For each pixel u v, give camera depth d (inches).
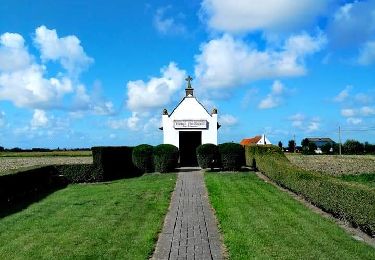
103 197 810.2
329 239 454.3
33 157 2775.6
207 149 1301.7
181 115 1493.6
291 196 778.8
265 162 1064.2
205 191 866.8
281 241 447.5
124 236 482.6
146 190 893.8
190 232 502.6
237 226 522.9
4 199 737.6
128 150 1343.5
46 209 680.4
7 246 447.5
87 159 2395.4
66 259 396.2
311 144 4040.4
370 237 469.1
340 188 532.1
